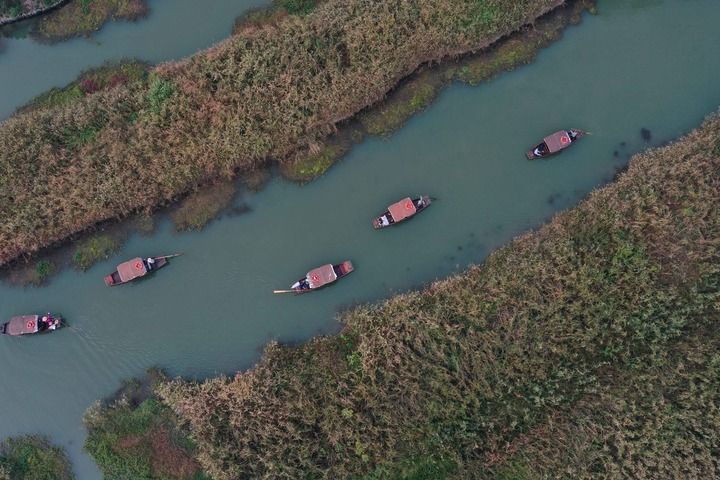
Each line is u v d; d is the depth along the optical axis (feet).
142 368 149.18
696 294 133.69
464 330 139.44
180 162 147.95
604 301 135.95
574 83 154.81
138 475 141.28
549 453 131.34
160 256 151.43
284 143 149.79
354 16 151.12
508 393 134.51
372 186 152.76
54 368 150.10
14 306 151.84
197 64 150.10
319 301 149.48
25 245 148.46
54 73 157.99
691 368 132.36
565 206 150.41
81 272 152.05
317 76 147.95
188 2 159.33
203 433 138.51
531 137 153.38
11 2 156.35
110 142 147.84
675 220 138.51
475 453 133.39
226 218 152.66
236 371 147.43
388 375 136.87
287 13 156.66
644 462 128.36
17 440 147.02
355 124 153.79
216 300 151.12
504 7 151.12
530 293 138.51
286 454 135.64
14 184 146.61
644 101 153.99
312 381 139.33
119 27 158.51
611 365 134.21
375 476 134.21
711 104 153.07
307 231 152.35
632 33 156.66
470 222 151.23
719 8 157.69
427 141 153.48
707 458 126.52
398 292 148.46
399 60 150.00
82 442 146.20
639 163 146.20
